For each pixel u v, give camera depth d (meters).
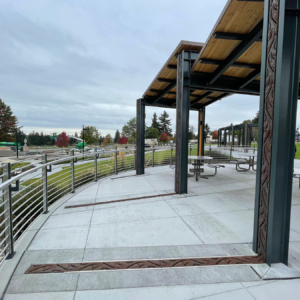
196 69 4.30
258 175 1.89
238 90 4.97
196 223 2.71
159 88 5.86
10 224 1.89
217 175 6.33
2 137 43.03
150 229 2.52
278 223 1.73
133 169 7.91
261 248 1.86
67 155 4.32
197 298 1.39
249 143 15.29
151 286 1.51
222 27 2.79
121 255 1.93
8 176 1.90
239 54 3.20
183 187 4.19
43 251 2.00
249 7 2.35
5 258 1.85
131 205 3.48
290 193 1.69
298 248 2.08
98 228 2.55
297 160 9.47
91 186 5.01
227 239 2.26
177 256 1.91
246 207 3.36
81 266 1.75
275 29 1.61
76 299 1.38
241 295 1.42
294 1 1.56
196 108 7.91
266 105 1.75
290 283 1.54
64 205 3.54
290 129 1.65
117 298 1.39
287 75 1.60
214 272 1.67
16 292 1.44
